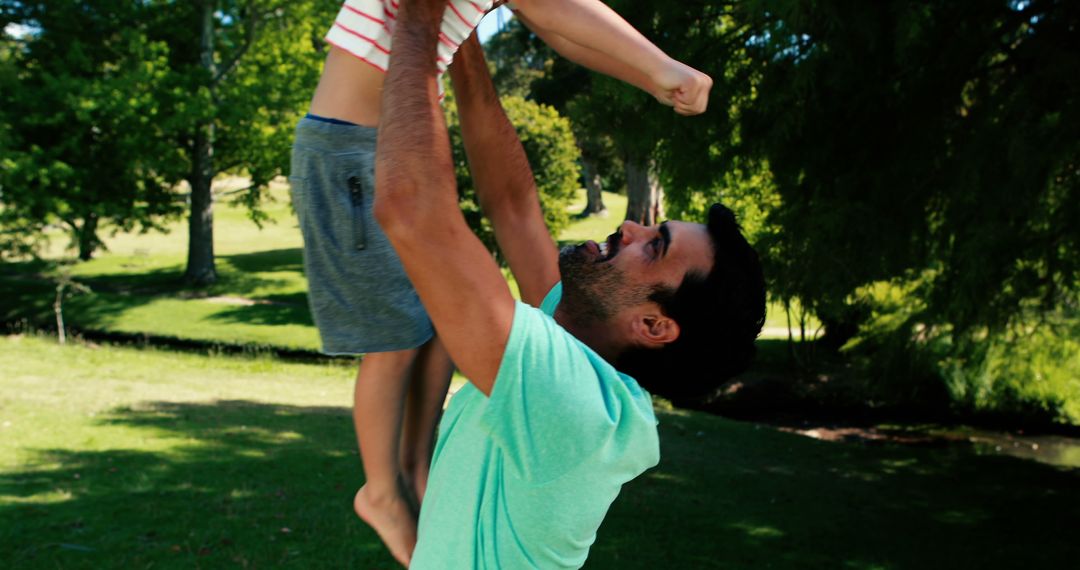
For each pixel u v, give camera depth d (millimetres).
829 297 7652
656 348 1441
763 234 8250
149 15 25078
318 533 6547
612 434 1277
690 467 9969
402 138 1165
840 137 7500
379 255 1482
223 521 6785
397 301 1507
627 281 1408
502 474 1336
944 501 9086
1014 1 7273
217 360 18578
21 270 29109
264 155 25219
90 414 11367
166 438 9961
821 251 7449
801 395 17000
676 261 1401
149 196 25297
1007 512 8680
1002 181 6652
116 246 34812
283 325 21703
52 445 9344
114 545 6121
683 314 1407
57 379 14523
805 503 8609
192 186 26531
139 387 14258
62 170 22500
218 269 29672
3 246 23469
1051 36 6828
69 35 24047
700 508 8094
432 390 1721
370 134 1471
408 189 1147
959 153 6926
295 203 1513
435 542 1392
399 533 1636
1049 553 7305
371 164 1468
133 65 23781
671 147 7789
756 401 16812
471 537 1356
